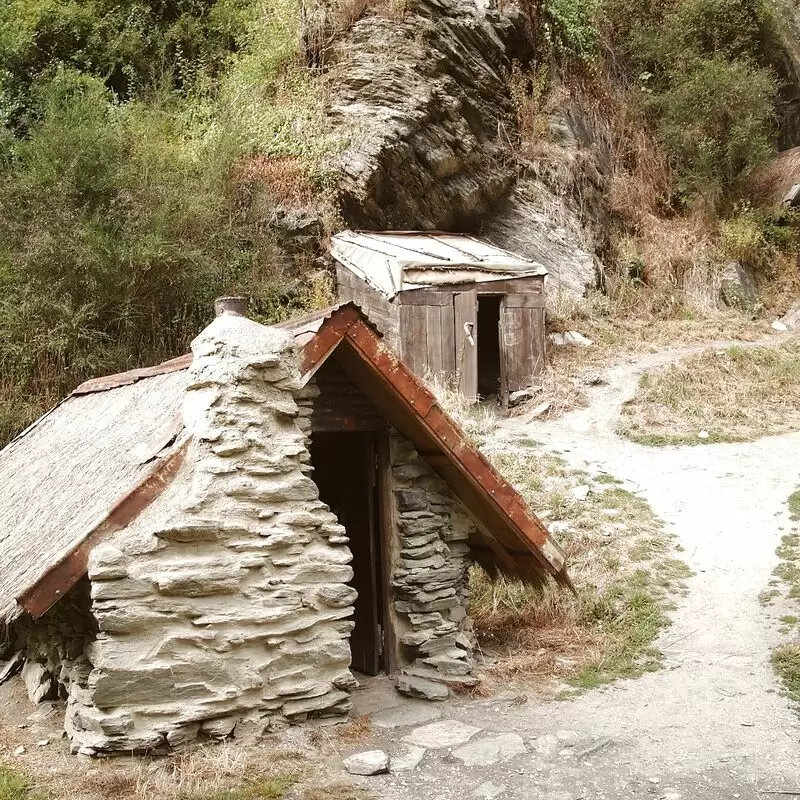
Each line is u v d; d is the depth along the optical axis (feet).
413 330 40.63
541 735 16.22
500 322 43.37
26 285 33.81
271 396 16.26
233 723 15.25
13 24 47.85
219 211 39.93
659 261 57.88
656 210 62.49
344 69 49.49
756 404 41.22
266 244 41.93
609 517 29.04
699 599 24.07
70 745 15.06
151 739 14.46
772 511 29.73
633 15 67.41
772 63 74.33
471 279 42.04
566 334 48.93
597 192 58.95
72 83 44.57
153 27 52.16
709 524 28.99
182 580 14.82
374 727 16.60
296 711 15.90
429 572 19.48
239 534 15.47
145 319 36.47
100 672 14.44
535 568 20.70
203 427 15.64
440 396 39.73
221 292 38.24
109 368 34.78
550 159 56.34
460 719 17.08
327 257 44.70
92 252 34.04
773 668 19.60
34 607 14.15
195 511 15.17
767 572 25.36
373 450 19.85
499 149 54.24
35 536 17.72
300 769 14.60
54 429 25.21
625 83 65.87
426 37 51.03
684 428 38.32
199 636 14.96
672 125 63.62
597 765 15.06
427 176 49.57
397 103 48.80
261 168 44.52
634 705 17.85
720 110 63.62
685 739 16.19
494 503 18.63
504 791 14.05
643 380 42.57
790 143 75.66
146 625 14.66
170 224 37.01
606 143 62.08
